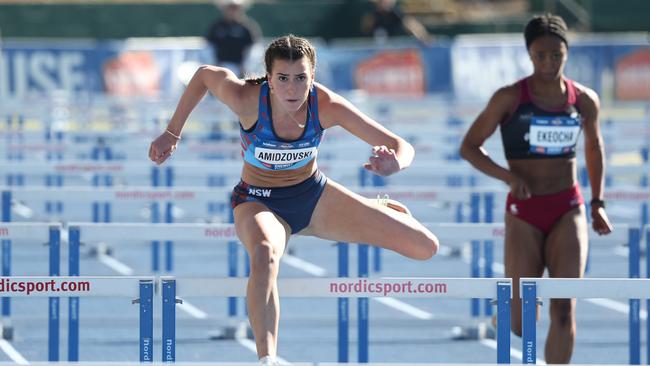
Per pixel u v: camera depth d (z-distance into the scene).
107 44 100.81
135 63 82.56
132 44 100.75
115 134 51.56
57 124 58.84
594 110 22.38
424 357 27.08
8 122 57.91
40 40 99.94
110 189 29.86
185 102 18.89
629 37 106.19
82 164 35.78
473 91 87.25
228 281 17.44
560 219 21.98
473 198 30.55
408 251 19.20
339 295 17.58
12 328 28.30
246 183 19.03
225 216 44.94
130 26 101.50
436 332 30.41
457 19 109.31
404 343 28.83
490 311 29.42
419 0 110.75
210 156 53.38
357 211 19.14
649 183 46.28
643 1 106.00
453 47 87.00
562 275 21.52
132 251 42.44
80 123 63.31
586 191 32.91
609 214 51.22
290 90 17.31
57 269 22.03
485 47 87.25
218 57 72.38
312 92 18.31
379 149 17.03
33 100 65.06
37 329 29.80
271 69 17.39
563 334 21.44
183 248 43.56
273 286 16.75
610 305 33.69
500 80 87.38
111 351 27.09
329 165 39.19
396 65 86.62
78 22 100.50
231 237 23.28
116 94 82.00
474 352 27.62
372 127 18.34
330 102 18.38
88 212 50.22
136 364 13.95
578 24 107.19
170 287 17.25
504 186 50.75
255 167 18.78
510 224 22.34
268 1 105.12
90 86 81.62
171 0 102.75
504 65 87.50
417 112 77.31
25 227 21.95
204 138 58.19
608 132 52.53
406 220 19.22
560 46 21.53
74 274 22.67
